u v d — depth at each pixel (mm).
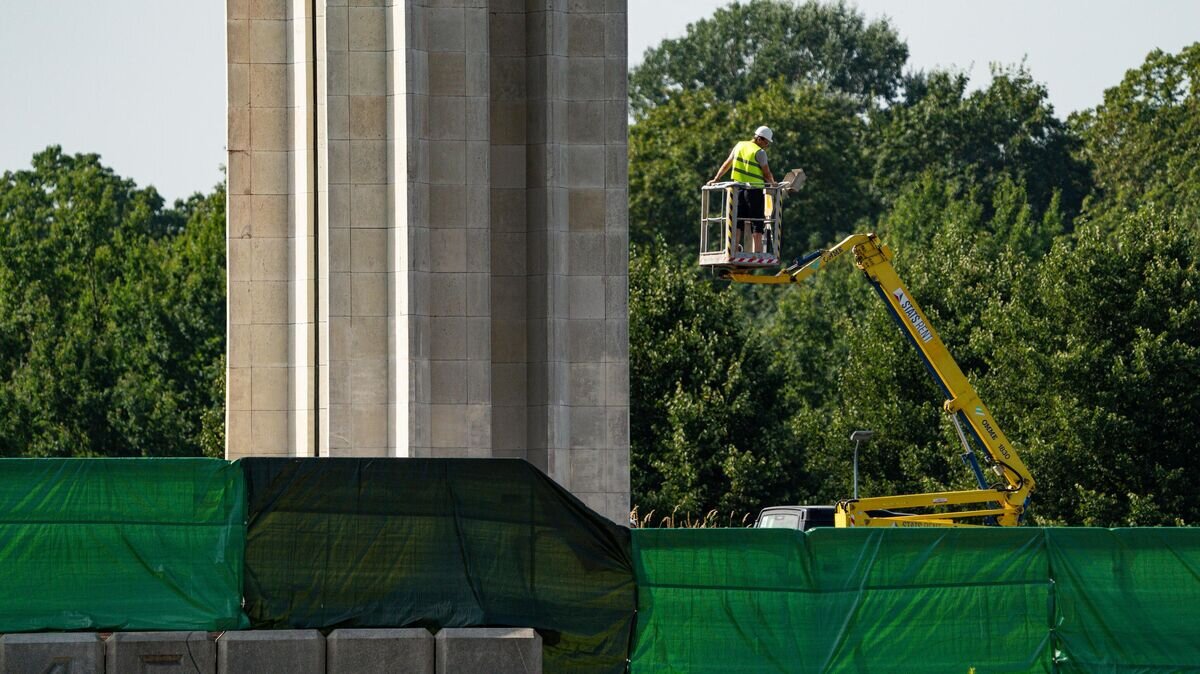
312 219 77688
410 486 58375
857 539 59875
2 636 55969
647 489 183875
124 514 57500
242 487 57969
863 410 190875
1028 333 178250
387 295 75438
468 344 75938
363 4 75625
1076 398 170375
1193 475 169000
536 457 77812
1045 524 168625
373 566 58031
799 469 187875
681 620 59031
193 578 57469
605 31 78625
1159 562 61250
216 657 56281
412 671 57000
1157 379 169375
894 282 107000
